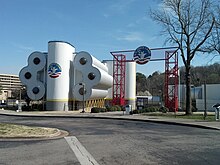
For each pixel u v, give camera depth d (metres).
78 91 44.47
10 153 9.17
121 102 52.69
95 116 30.20
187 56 31.84
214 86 53.41
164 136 14.03
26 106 45.09
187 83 32.22
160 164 7.64
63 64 43.97
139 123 22.67
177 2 31.72
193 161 8.05
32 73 45.94
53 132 14.23
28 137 12.88
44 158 8.40
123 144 11.25
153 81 116.38
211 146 10.82
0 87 102.25
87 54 45.22
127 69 60.72
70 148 10.20
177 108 42.53
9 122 22.98
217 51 31.06
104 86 52.84
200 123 21.02
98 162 7.88
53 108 43.16
